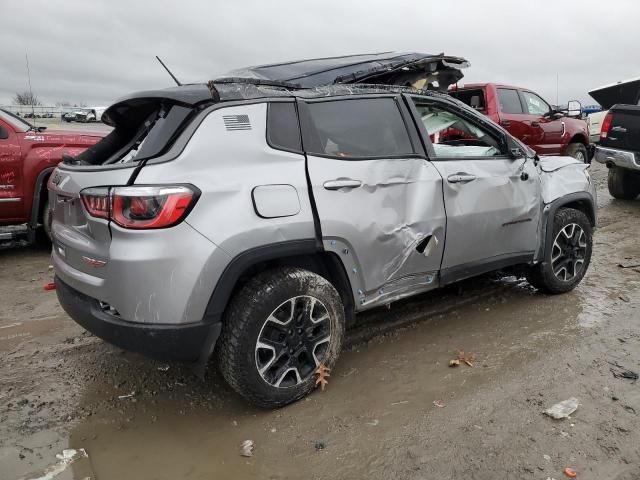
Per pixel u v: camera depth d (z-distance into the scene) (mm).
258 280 2764
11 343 3797
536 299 4441
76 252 2783
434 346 3613
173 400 3059
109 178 2572
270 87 3123
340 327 3053
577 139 10523
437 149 3693
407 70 4730
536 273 4367
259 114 2850
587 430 2631
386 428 2713
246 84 2982
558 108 10734
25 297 4750
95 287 2648
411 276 3398
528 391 3002
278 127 2900
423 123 3566
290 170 2850
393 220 3203
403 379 3189
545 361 3346
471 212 3598
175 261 2486
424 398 2977
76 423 2848
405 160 3338
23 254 6273
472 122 3975
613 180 8703
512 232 3928
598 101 10352
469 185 3607
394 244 3219
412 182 3322
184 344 2572
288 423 2789
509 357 3422
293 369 2889
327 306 2961
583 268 4559
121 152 3109
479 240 3699
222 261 2576
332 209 2932
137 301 2510
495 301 4410
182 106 2738
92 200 2609
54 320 4219
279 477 2402
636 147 7773
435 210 3400
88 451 2609
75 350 3684
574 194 4367
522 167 4023
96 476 2428
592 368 3242
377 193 3145
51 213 3260
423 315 4145
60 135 6055
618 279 4953
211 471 2455
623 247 6102
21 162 5762
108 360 3533
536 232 4129
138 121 3246
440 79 5066
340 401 2971
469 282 4859
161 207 2461
